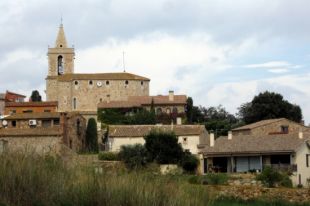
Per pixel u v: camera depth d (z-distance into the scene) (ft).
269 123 319.06
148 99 447.42
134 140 297.94
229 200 139.85
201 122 438.40
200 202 81.05
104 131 349.61
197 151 293.02
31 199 77.25
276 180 196.44
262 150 242.78
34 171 78.95
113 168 86.28
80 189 78.95
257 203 136.87
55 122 334.03
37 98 604.90
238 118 484.74
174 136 246.88
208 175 195.83
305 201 141.69
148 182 81.20
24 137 248.73
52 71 540.52
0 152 81.97
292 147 236.63
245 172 237.66
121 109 439.22
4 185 76.84
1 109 483.10
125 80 489.26
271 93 431.84
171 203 78.18
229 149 250.98
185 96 449.06
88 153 98.58
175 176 89.20
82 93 487.20
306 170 238.68
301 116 434.71
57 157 84.33
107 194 78.23
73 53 545.44
